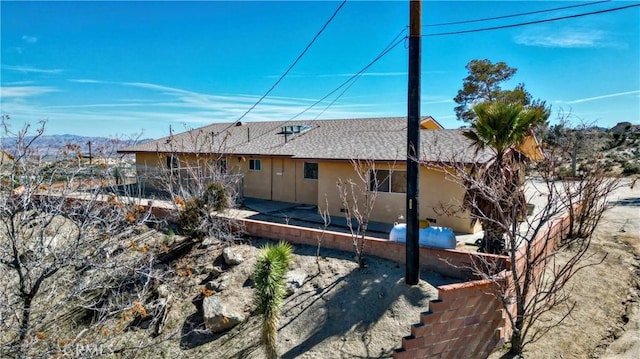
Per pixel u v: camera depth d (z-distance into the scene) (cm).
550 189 667
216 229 1238
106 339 677
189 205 1251
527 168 1073
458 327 664
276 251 718
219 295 917
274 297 688
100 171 868
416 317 741
